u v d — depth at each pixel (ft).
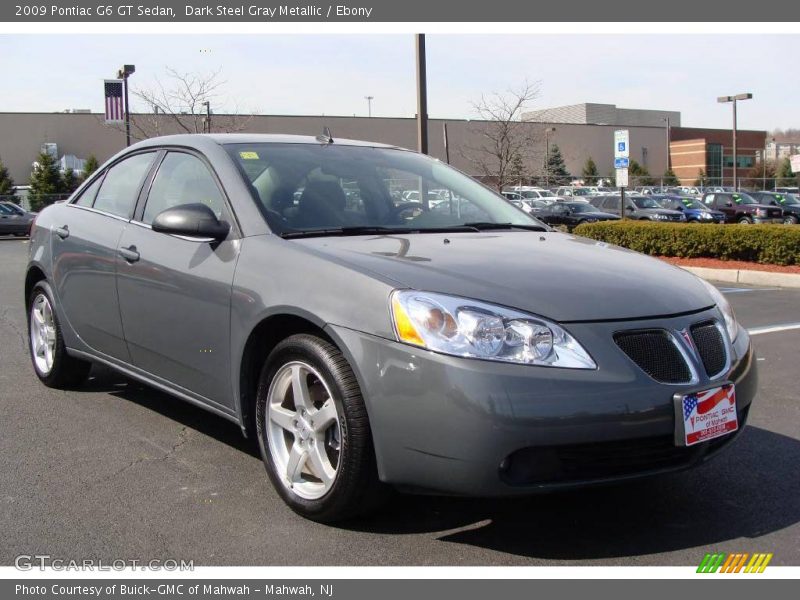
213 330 12.65
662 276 11.99
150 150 15.90
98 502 12.06
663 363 10.39
